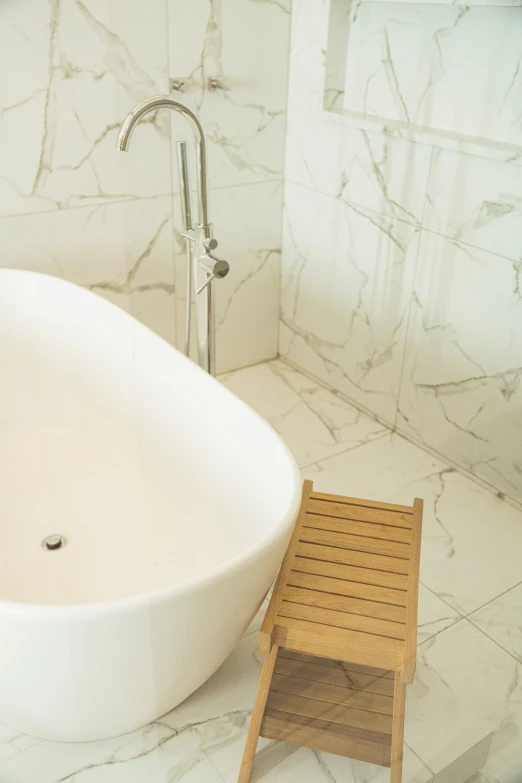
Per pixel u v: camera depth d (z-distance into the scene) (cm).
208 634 122
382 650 120
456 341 212
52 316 215
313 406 258
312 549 139
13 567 181
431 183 203
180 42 215
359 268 237
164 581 176
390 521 146
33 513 198
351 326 249
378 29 214
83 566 182
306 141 242
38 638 106
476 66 189
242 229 256
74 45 200
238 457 164
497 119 188
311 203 249
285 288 275
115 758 137
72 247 226
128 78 212
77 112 208
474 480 219
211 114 231
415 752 139
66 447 221
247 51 229
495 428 208
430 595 179
